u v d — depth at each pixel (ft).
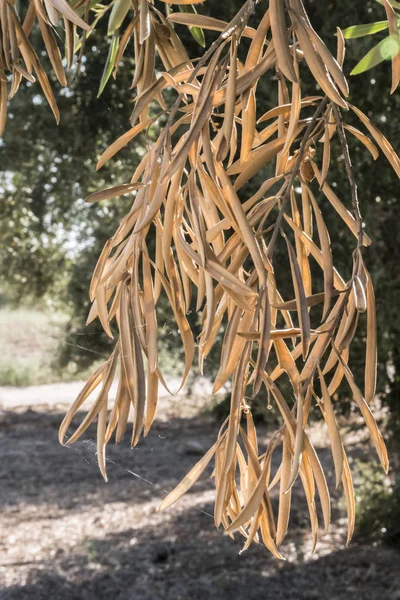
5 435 37.24
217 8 13.98
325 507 2.61
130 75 16.17
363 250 14.97
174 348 20.70
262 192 2.76
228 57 2.55
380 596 18.79
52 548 23.44
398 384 18.10
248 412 2.93
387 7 3.05
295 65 2.56
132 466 32.09
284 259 14.20
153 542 23.67
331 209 14.69
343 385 16.43
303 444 2.66
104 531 25.02
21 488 29.66
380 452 2.66
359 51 13.50
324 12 14.07
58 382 47.96
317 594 19.22
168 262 2.70
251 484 2.88
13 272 30.81
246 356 2.64
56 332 34.50
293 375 2.70
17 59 3.45
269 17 2.54
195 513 26.55
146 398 2.80
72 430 17.07
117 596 19.85
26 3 10.64
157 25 3.61
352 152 14.69
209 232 2.68
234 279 2.50
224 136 2.47
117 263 2.73
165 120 15.42
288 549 22.27
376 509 22.33
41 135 19.01
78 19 2.78
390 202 15.20
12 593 19.90
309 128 2.67
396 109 14.34
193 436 35.60
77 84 16.20
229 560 21.90
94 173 21.12
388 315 15.05
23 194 25.71
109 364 2.85
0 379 46.78
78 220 25.49
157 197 2.50
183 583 20.47
